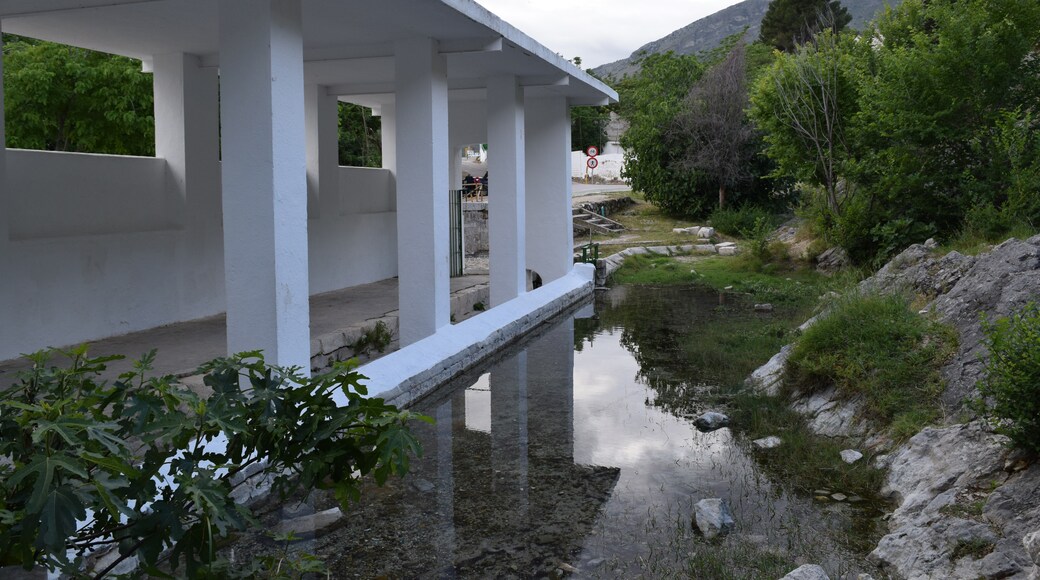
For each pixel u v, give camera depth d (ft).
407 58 31.14
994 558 14.20
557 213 53.01
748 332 39.32
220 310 35.24
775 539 17.13
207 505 8.05
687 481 20.79
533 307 43.68
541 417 26.86
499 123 42.37
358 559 16.48
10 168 26.71
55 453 7.41
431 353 31.07
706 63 109.09
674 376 32.27
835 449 22.34
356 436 9.74
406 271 32.17
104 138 55.93
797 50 55.11
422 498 19.80
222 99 21.40
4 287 25.50
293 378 10.19
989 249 30.91
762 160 81.15
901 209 45.62
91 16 26.76
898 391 22.71
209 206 34.40
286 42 21.62
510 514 18.78
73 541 8.76
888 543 16.05
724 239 75.31
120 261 30.04
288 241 22.02
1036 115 39.81
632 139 86.12
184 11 26.08
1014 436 16.71
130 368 24.81
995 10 40.83
